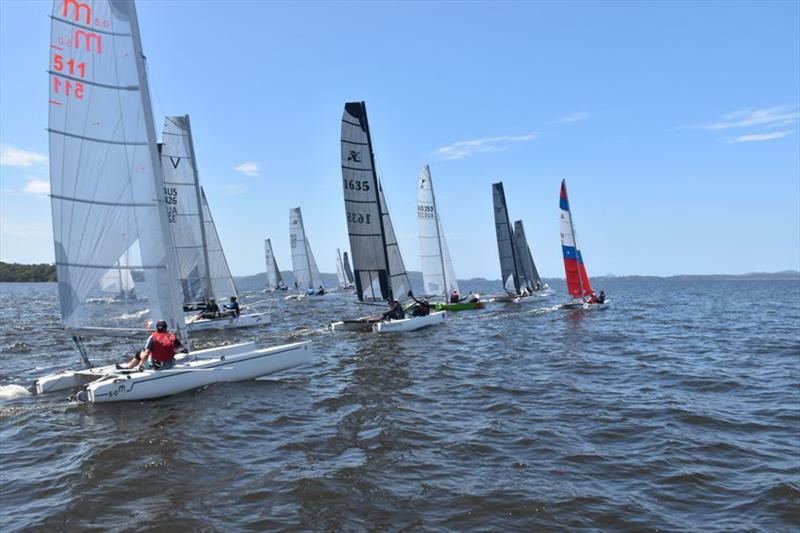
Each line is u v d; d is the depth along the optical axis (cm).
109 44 1117
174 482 682
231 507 610
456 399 1122
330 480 681
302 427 918
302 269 5950
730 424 923
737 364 1529
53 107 1069
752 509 598
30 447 830
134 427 918
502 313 3150
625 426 916
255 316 2656
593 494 640
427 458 765
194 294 2712
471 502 619
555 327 2481
